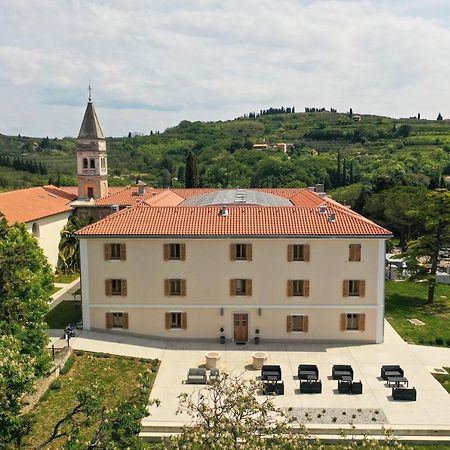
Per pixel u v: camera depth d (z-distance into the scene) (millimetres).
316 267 40188
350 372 33906
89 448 18703
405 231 80188
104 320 41625
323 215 42094
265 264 40281
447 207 48750
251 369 35938
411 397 31469
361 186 103062
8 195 61094
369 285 40250
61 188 78750
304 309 40656
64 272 62344
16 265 30156
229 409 19984
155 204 50062
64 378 33906
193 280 40688
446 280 59438
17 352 19750
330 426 28203
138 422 19453
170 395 31984
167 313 41031
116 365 36062
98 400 19578
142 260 40625
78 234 40250
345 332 40844
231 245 40125
